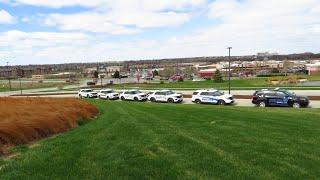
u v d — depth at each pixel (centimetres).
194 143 1126
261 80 10281
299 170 811
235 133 1315
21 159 995
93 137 1312
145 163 895
